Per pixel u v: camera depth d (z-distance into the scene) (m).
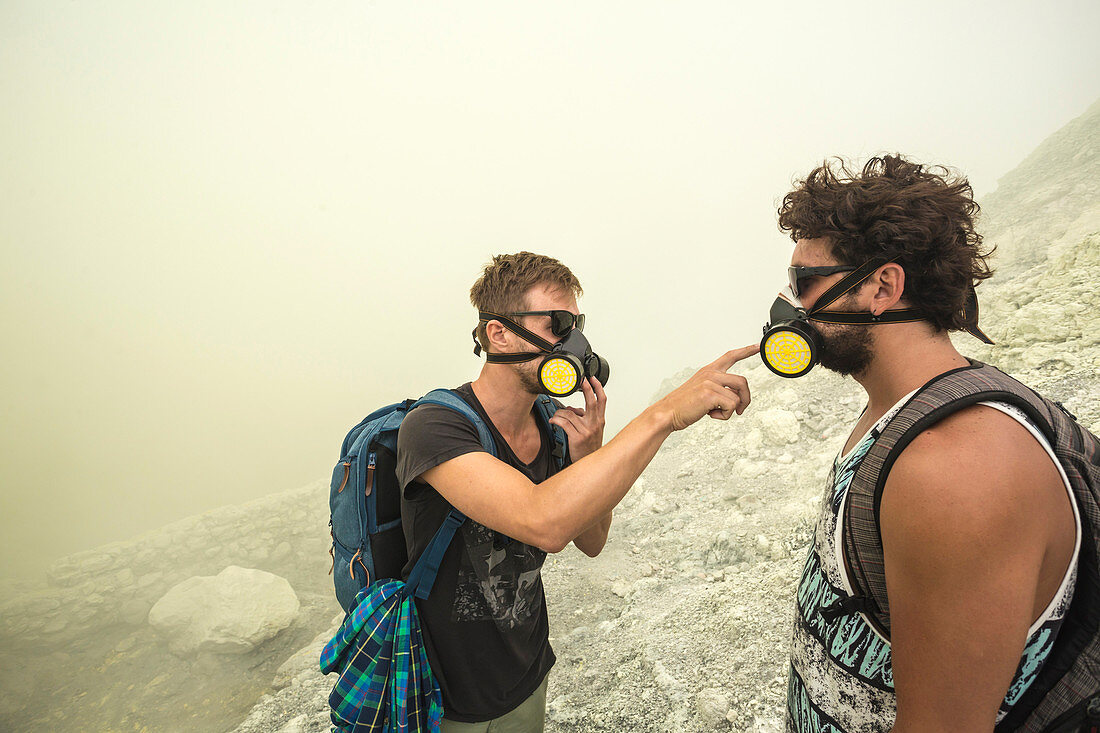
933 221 0.85
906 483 0.72
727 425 6.77
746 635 2.92
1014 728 0.78
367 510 1.39
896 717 0.78
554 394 1.30
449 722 1.44
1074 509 0.71
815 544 1.04
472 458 1.20
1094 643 0.71
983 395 0.73
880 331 0.93
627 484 1.11
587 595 4.44
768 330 1.02
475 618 1.36
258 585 7.04
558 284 1.35
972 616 0.68
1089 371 3.98
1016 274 7.27
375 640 1.31
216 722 6.01
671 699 2.68
